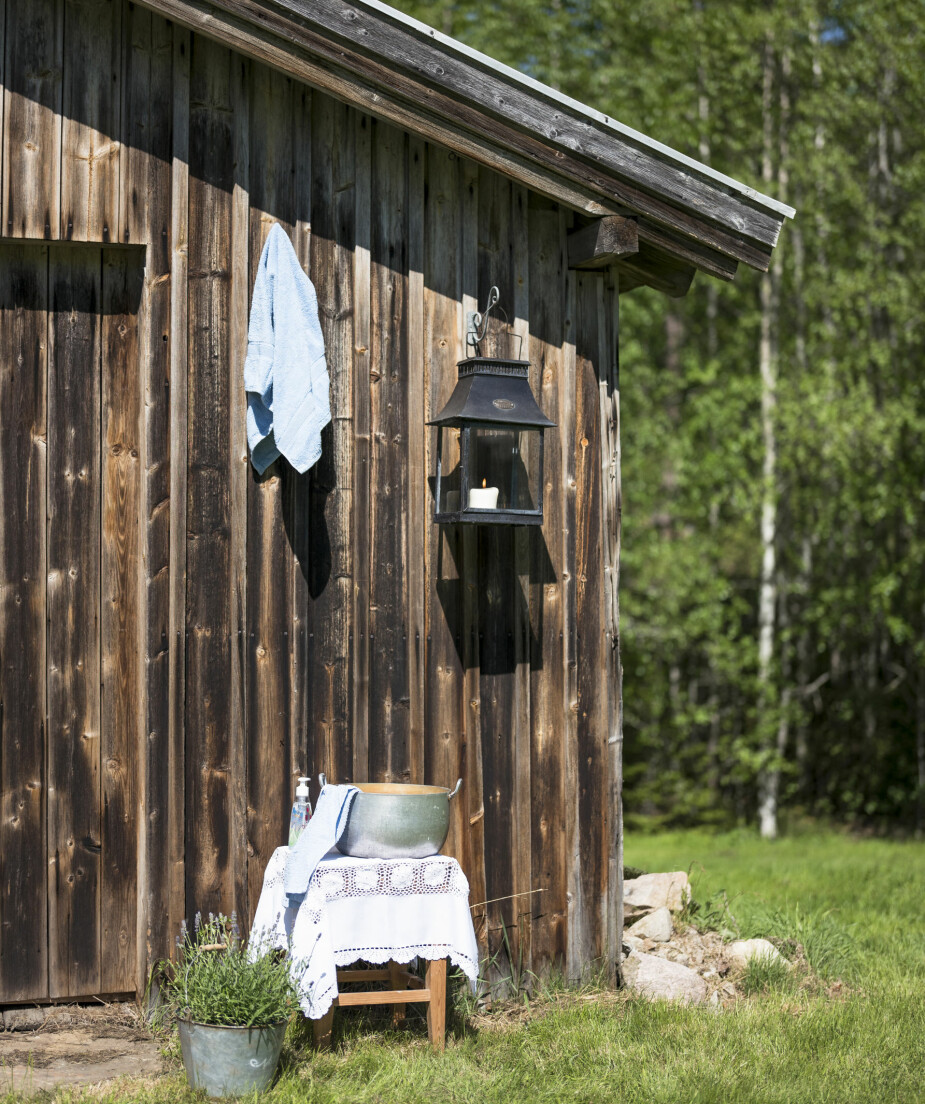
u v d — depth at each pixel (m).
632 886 6.56
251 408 5.03
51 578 4.99
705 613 13.59
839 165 13.68
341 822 4.39
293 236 5.14
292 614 5.08
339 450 5.20
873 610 13.52
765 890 8.51
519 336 5.48
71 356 5.06
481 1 15.66
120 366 5.09
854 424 12.93
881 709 14.70
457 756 5.30
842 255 14.23
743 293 14.58
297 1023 4.71
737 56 14.54
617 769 5.57
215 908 4.92
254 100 5.11
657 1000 5.14
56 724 4.96
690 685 15.21
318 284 5.19
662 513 15.00
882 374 13.84
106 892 4.97
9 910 4.86
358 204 5.25
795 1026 4.88
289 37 4.87
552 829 5.45
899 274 13.70
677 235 5.45
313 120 5.20
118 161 4.95
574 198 5.32
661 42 14.82
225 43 4.91
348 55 4.95
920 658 13.71
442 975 4.56
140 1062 4.36
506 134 5.16
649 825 14.54
